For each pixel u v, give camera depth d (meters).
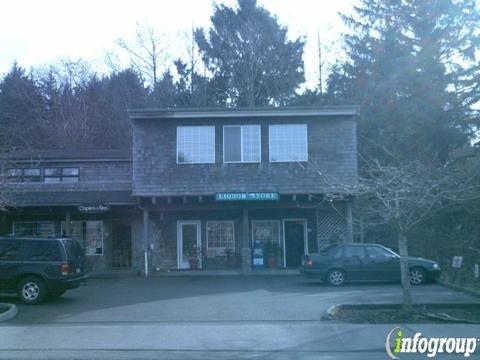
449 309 13.23
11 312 13.24
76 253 16.38
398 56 34.22
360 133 32.94
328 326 11.56
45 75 44.03
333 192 20.62
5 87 43.41
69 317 13.20
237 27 41.31
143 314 13.51
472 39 31.81
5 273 15.17
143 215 25.17
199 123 23.78
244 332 11.13
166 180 23.42
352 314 12.75
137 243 25.95
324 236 25.08
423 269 19.31
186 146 23.66
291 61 41.12
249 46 40.84
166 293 17.38
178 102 41.97
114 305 14.98
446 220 27.19
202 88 41.84
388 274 19.16
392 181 13.89
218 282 20.50
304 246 25.62
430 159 26.38
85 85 43.75
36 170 26.70
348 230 23.02
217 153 23.61
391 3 34.91
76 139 41.84
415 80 32.06
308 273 19.33
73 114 42.59
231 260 25.56
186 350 9.83
